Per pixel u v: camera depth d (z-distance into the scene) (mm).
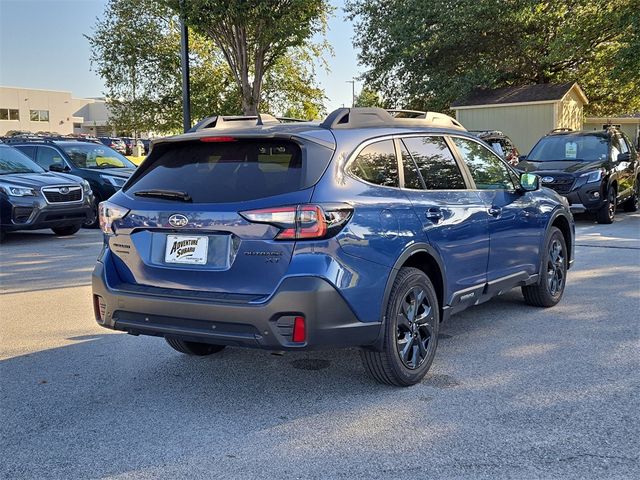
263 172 4078
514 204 5879
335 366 5039
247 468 3424
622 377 4633
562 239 6812
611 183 13578
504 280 5758
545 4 25188
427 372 4766
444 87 26953
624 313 6391
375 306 4125
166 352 5477
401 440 3707
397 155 4656
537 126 24453
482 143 5828
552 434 3729
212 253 4035
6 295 7645
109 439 3803
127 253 4379
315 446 3662
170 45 27891
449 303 4953
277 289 3805
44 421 4070
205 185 4184
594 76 27312
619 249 10188
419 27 26719
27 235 13133
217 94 27859
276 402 4336
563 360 5031
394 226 4305
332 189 3986
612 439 3650
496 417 3984
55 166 14258
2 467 3473
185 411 4211
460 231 5000
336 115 4449
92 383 4742
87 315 6711
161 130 29078
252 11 18109
